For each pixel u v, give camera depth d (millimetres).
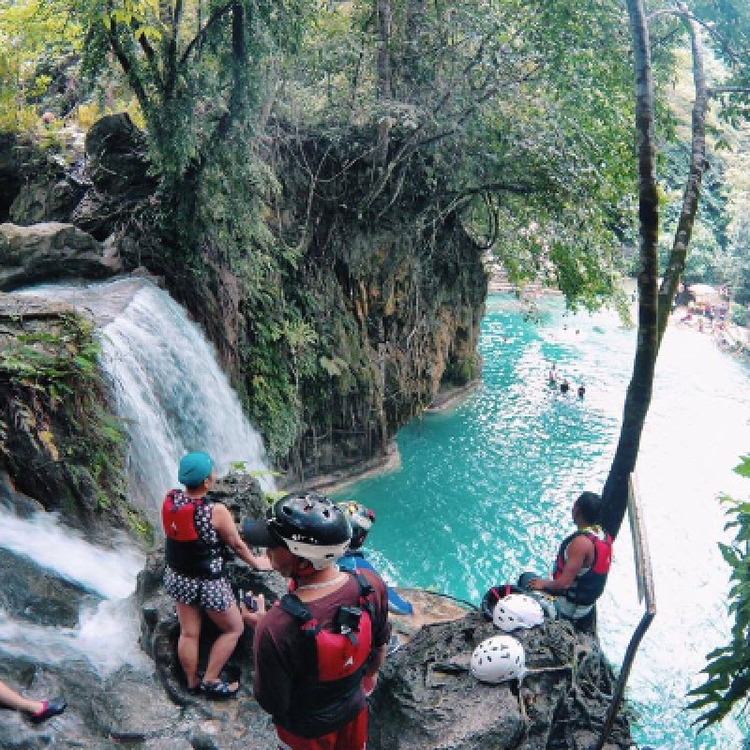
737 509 5688
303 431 19266
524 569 17531
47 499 8914
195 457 5164
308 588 3256
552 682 5324
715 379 33844
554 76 17875
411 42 18406
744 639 5441
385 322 20922
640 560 5035
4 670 5652
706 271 48781
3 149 20000
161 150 14195
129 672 5742
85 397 9953
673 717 12953
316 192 18672
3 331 9766
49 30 18625
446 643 5660
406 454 22812
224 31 14023
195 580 5184
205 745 5035
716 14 17141
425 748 4836
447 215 21422
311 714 3273
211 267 16266
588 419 26672
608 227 20844
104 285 14492
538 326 38812
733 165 48188
